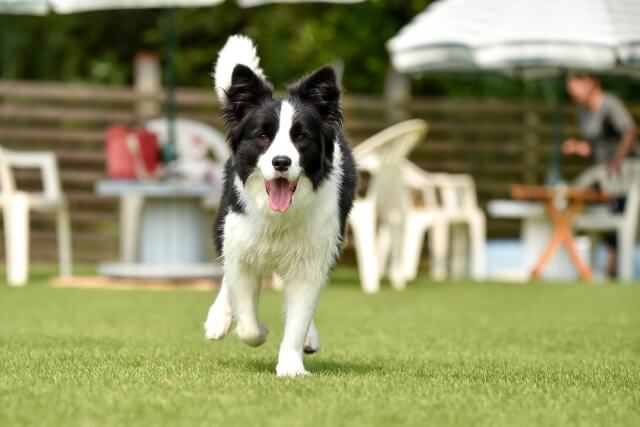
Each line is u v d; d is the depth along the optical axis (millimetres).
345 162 6059
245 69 5609
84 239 14789
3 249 14812
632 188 13781
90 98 14742
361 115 15430
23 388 4930
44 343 7039
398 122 15461
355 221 11719
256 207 5594
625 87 20297
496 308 10273
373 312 9742
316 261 5742
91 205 14812
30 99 14688
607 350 7246
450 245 14859
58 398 4668
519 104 15633
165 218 12008
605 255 14742
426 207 13938
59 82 21234
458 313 9789
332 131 5684
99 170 14789
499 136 15680
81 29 19891
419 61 12359
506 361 6520
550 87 20406
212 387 4988
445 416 4438
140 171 11820
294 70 20812
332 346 7246
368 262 11758
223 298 6164
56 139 14742
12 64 21219
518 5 12023
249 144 5543
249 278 5832
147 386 4992
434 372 5797
